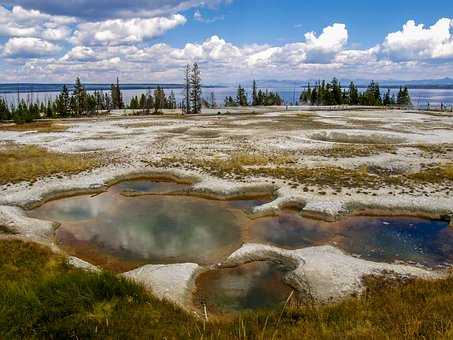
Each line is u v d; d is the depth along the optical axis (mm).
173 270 14430
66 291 9414
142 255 16516
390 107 108938
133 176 29578
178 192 25641
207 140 44406
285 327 8539
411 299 10695
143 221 20609
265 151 37094
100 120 74250
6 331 7555
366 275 13648
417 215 20703
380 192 23578
